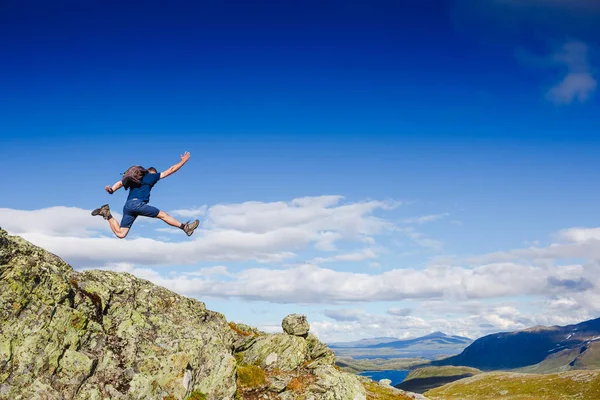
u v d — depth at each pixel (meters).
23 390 19.44
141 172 18.86
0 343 19.50
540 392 192.62
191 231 19.09
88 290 25.31
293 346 40.59
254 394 32.94
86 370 22.02
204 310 33.31
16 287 20.84
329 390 34.88
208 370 28.03
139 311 27.42
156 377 24.41
